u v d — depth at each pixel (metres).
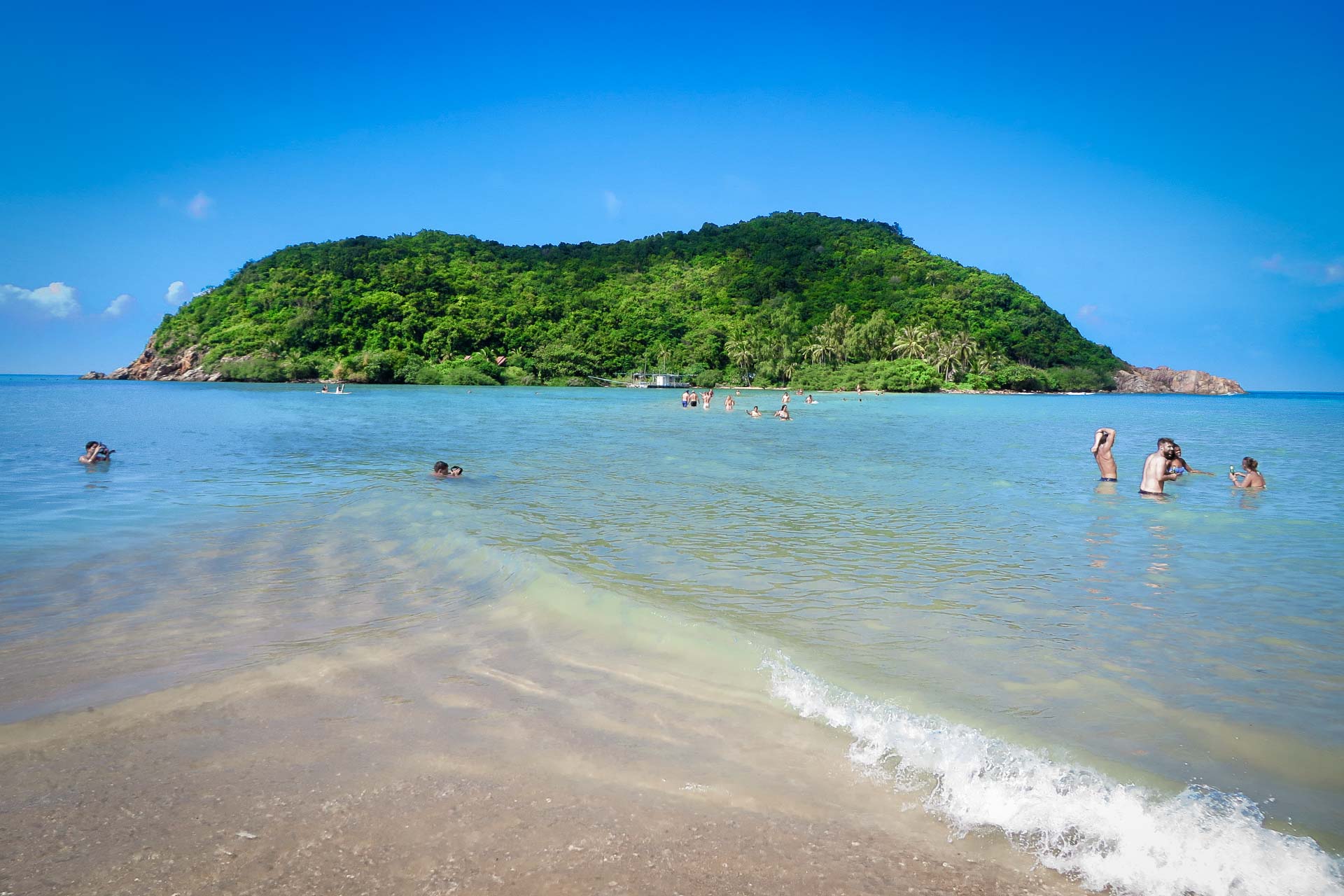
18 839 3.50
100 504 12.28
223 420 34.78
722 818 3.79
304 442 24.06
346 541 9.85
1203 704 5.09
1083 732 4.68
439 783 4.06
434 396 76.81
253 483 14.79
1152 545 10.06
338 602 7.30
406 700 5.12
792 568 8.68
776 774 4.22
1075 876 3.38
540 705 5.07
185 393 75.12
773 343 146.38
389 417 39.31
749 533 10.61
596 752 4.43
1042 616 7.00
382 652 6.00
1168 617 6.96
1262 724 4.79
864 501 13.55
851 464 19.64
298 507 12.11
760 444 25.81
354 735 4.61
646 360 152.75
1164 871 3.39
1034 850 3.57
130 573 8.23
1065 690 5.31
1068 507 13.14
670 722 4.83
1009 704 5.08
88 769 4.15
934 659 5.88
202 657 5.84
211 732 4.61
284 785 4.02
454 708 5.00
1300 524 11.60
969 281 190.00
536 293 182.00
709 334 153.12
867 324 150.62
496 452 21.70
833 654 5.99
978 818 3.81
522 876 3.29
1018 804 3.91
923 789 4.08
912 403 81.00
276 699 5.11
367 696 5.18
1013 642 6.29
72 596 7.32
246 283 167.12
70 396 66.00
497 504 12.71
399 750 4.43
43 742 4.44
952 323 159.75
